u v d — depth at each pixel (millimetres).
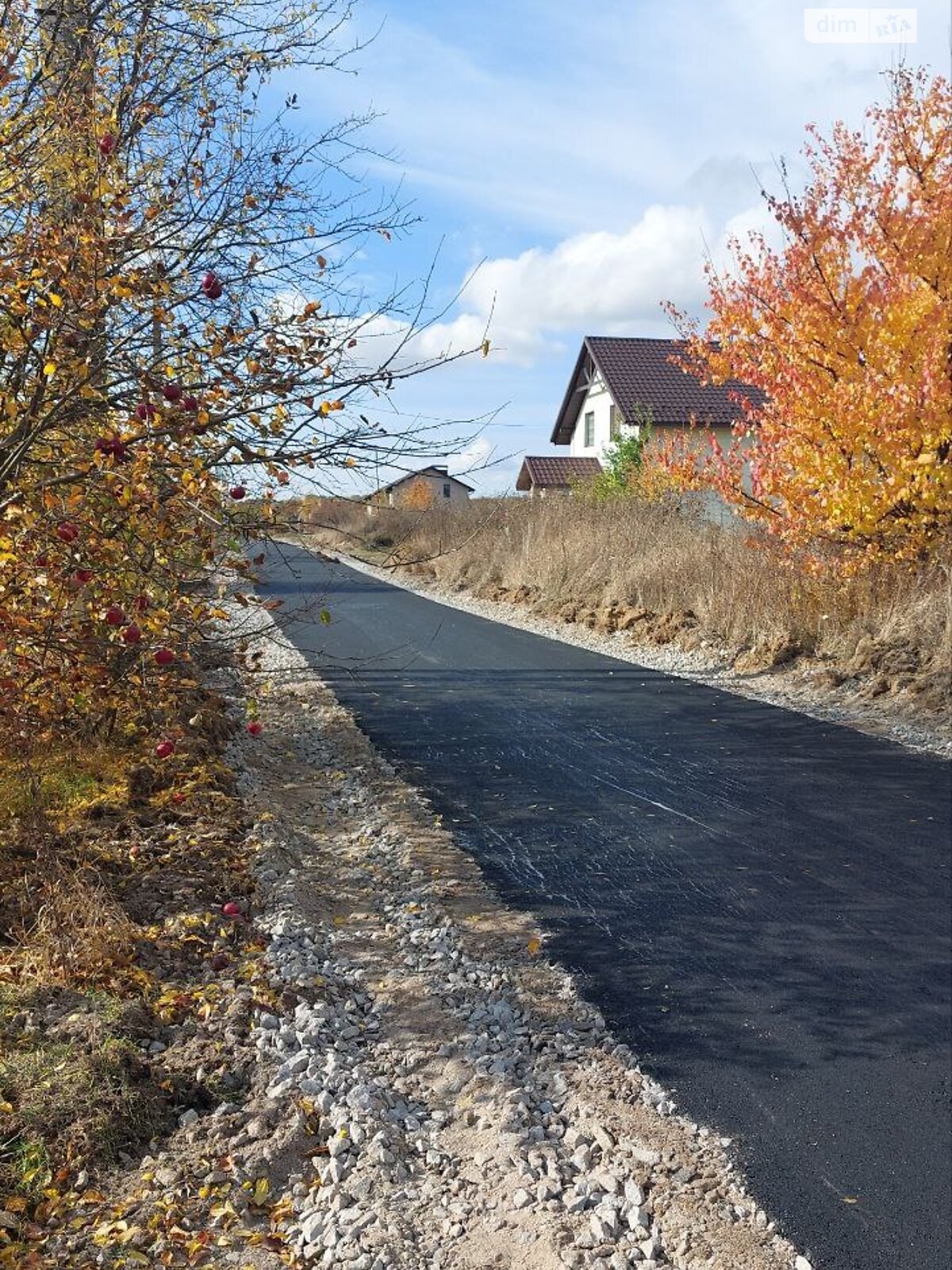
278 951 5008
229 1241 3186
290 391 4664
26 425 4473
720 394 33406
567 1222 3316
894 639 11781
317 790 8180
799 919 5711
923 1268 3168
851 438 12008
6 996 4250
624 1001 4867
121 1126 3645
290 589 22406
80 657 4844
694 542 16672
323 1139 3736
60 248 4215
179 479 4402
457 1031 4555
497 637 16188
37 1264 3002
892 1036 4539
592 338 35656
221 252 5418
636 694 11773
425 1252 3205
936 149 12008
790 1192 3527
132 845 5797
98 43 5324
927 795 7816
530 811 7613
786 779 8312
